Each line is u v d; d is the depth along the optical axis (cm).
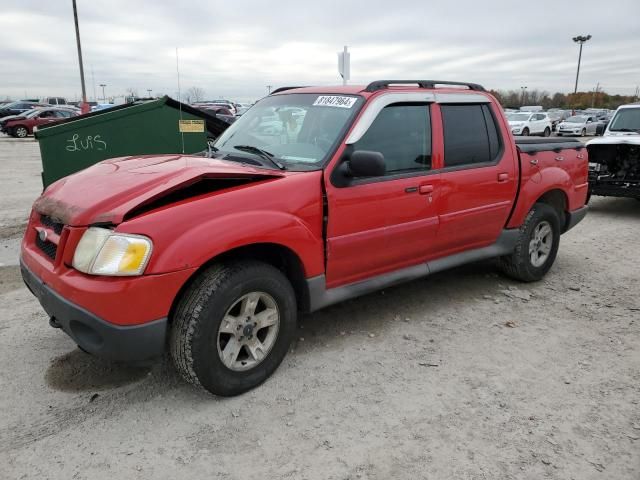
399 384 343
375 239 382
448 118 433
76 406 314
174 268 282
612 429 297
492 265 595
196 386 312
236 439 287
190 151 727
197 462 269
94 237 281
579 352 389
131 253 273
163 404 318
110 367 358
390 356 380
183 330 296
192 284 304
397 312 459
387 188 382
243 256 331
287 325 343
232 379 318
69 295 282
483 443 285
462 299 493
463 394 332
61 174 679
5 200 976
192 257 286
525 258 516
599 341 407
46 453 273
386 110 390
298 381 345
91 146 684
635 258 641
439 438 288
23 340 394
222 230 297
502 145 475
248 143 407
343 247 365
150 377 347
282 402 321
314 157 361
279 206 325
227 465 267
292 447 281
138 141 704
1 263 575
